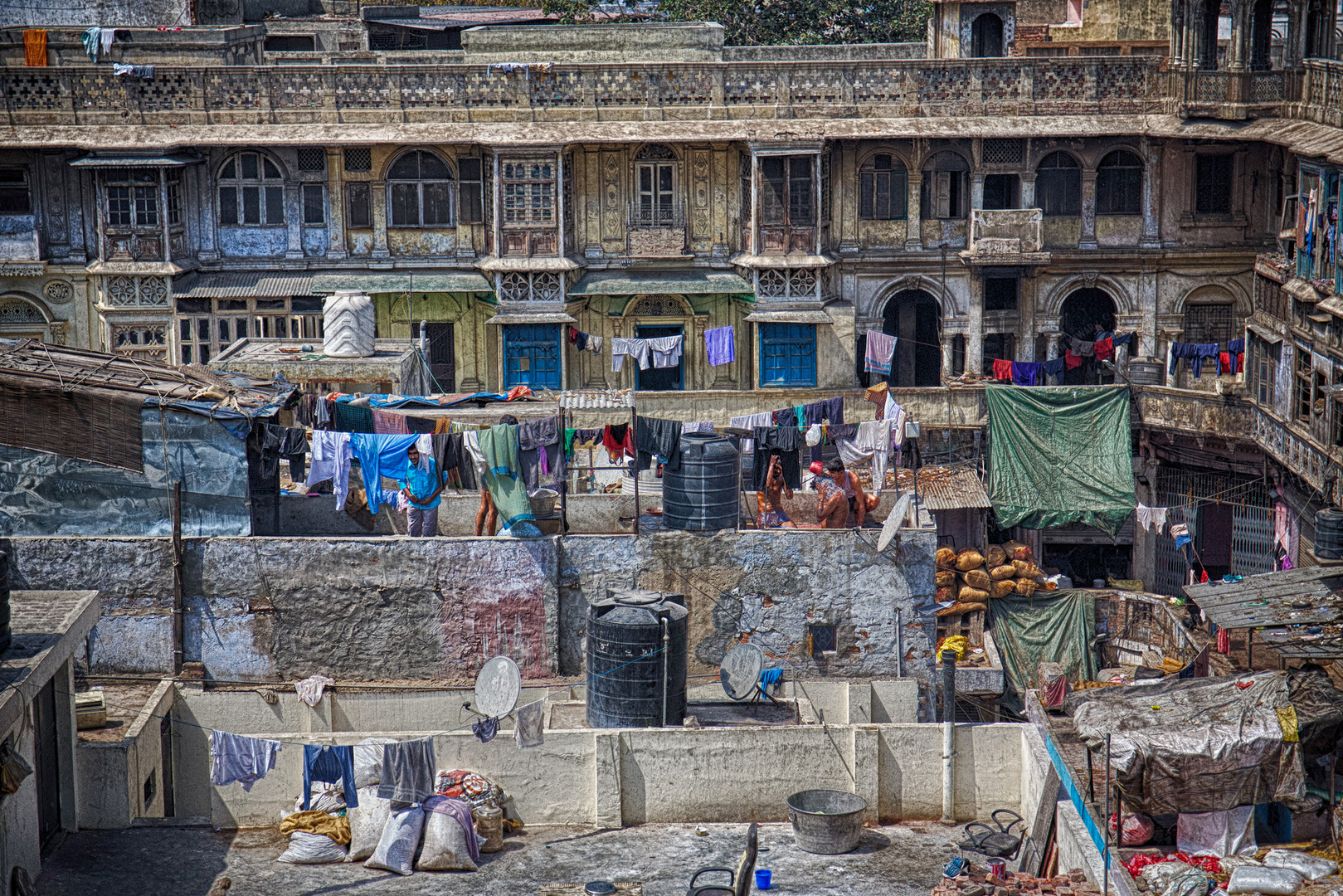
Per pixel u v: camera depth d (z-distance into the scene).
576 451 38.72
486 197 46.31
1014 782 25.94
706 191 46.75
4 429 29.17
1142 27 51.44
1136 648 37.94
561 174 45.41
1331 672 23.16
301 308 46.47
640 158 46.47
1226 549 43.28
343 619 29.33
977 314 46.66
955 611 38.16
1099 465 40.19
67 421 29.11
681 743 25.59
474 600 29.44
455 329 47.16
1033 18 53.56
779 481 32.16
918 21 64.94
